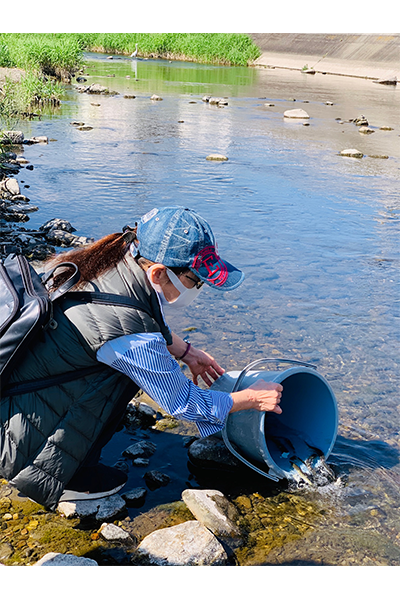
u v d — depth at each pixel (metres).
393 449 2.80
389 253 5.57
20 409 2.06
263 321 4.00
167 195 7.00
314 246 5.64
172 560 2.06
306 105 17.25
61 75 18.17
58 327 2.04
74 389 2.10
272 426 2.95
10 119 11.24
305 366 2.71
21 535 2.15
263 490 2.51
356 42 37.38
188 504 2.35
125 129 11.31
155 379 2.12
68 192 6.82
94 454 2.24
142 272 2.11
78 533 2.19
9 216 5.70
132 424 2.89
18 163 7.98
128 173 7.91
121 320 2.05
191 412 2.24
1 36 18.62
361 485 2.56
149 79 21.17
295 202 7.11
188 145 10.23
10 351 1.96
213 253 2.10
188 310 4.08
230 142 10.80
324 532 2.28
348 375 3.41
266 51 41.69
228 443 2.55
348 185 8.13
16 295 2.00
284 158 9.69
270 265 5.07
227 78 24.52
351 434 2.89
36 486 2.10
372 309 4.33
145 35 33.19
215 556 2.09
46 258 4.75
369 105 18.30
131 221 5.93
